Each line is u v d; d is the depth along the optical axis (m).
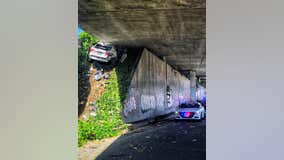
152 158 3.68
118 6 3.63
